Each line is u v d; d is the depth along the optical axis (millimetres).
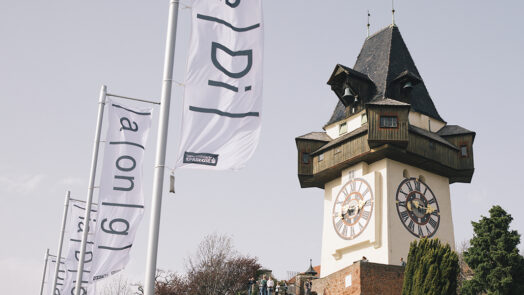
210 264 65625
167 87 13461
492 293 37344
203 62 14328
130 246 23328
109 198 23609
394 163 45156
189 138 13805
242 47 14664
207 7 14742
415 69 52344
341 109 51594
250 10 14953
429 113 50156
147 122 24719
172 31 13875
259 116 14242
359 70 53188
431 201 46188
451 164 46969
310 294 42688
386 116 43812
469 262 39625
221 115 14102
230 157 13836
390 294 37625
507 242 38656
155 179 12805
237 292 62219
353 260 44906
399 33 53969
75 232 34906
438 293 29625
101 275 22703
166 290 66125
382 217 43375
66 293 33750
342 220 46469
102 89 28062
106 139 24141
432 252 30797
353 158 45469
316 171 48688
